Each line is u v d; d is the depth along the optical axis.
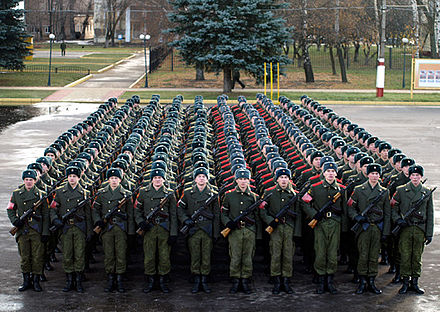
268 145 13.24
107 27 85.69
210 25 39.12
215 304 9.95
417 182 10.52
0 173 19.05
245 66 39.66
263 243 11.90
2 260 11.92
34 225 10.45
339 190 10.41
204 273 10.52
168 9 70.19
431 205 10.48
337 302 10.04
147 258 10.53
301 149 13.38
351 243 10.99
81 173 11.40
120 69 57.94
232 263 10.43
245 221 10.36
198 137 15.12
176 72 55.97
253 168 13.57
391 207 10.64
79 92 41.75
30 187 10.51
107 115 20.97
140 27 98.12
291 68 57.94
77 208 10.44
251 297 10.26
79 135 16.41
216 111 22.00
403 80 46.22
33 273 10.55
